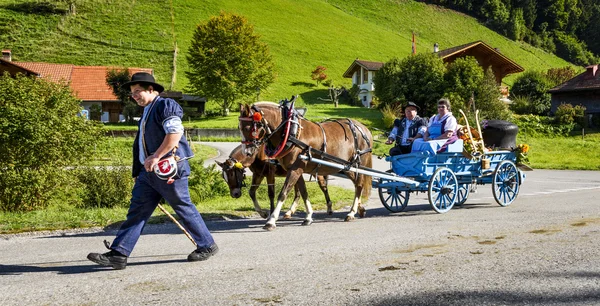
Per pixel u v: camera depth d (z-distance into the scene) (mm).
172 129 5293
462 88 42875
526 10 145375
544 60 123750
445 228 7863
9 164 11359
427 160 9641
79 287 4926
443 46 110875
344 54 86562
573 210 9523
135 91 5555
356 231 7863
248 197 13055
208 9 91750
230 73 55281
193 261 5930
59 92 12352
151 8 88750
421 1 134375
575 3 152250
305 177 18750
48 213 9688
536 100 50719
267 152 8312
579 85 49594
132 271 5527
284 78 72750
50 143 11703
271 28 91000
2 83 11664
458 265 5535
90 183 12383
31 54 68938
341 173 9672
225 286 4879
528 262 5602
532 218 8633
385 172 9914
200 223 5938
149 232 8086
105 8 86125
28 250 6770
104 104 53156
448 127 9930
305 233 7809
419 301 4363
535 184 17125
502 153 11023
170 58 72312
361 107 57719
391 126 41969
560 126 42312
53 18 80312
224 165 10070
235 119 51562
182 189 5703
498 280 4953
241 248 6691
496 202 11570
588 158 30875
